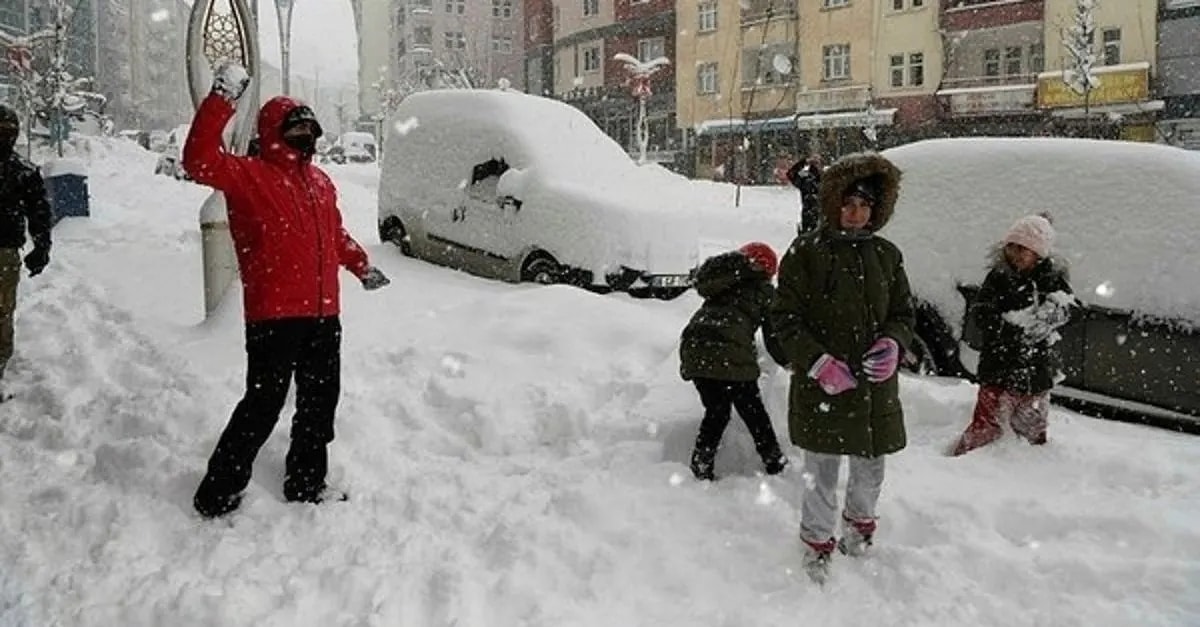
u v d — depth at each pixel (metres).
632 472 4.51
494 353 6.11
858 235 3.62
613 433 5.00
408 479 4.54
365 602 3.40
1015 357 4.61
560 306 6.88
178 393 5.23
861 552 3.79
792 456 4.76
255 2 11.13
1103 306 5.31
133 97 105.06
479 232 9.72
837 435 3.53
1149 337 5.14
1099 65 33.31
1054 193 5.67
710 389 4.52
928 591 3.47
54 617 3.27
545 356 6.06
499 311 6.89
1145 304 5.15
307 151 4.11
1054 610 3.33
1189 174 5.23
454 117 10.45
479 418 5.15
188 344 6.38
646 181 10.02
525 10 61.66
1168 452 4.57
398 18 75.31
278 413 4.12
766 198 26.22
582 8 53.38
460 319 6.92
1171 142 32.03
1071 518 3.94
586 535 3.96
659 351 6.12
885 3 38.47
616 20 51.00
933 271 6.16
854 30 39.41
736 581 3.67
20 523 4.02
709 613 3.41
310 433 4.23
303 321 4.06
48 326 7.19
